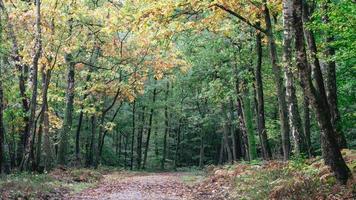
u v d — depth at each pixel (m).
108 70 34.91
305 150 18.03
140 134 56.53
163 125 57.78
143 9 18.28
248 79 28.27
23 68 26.09
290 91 18.03
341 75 20.95
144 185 22.00
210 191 17.28
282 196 12.08
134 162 65.25
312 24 15.21
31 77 25.62
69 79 33.59
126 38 35.81
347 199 10.77
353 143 26.05
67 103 33.31
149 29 19.09
